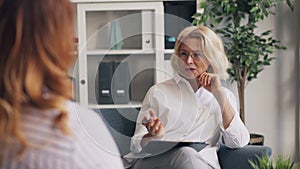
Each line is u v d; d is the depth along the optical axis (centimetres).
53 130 69
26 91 68
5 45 68
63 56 71
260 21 324
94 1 289
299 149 332
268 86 330
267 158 202
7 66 68
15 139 67
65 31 71
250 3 286
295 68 329
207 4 300
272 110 332
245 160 221
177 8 299
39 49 68
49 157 68
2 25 69
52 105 69
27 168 67
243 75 298
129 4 289
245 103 331
